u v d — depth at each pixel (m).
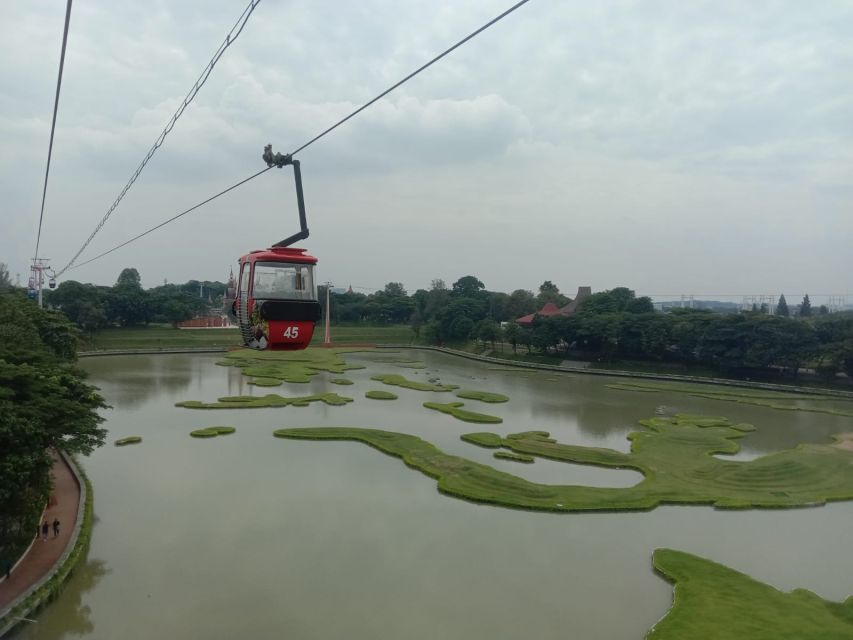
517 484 61.25
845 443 82.75
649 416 100.44
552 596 40.12
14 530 43.00
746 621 36.75
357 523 51.22
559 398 116.81
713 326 139.12
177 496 56.69
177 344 186.62
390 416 96.12
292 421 90.25
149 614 36.69
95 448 72.75
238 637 34.53
